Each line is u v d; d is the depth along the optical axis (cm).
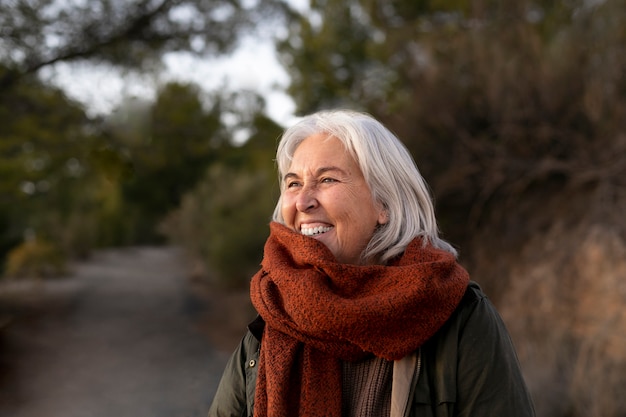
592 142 468
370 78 854
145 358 567
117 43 767
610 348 322
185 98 872
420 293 108
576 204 465
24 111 788
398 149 133
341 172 128
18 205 1446
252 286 138
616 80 447
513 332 384
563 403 324
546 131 481
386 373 116
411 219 130
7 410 430
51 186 1620
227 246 1002
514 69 513
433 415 110
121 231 3039
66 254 1895
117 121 810
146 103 833
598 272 382
